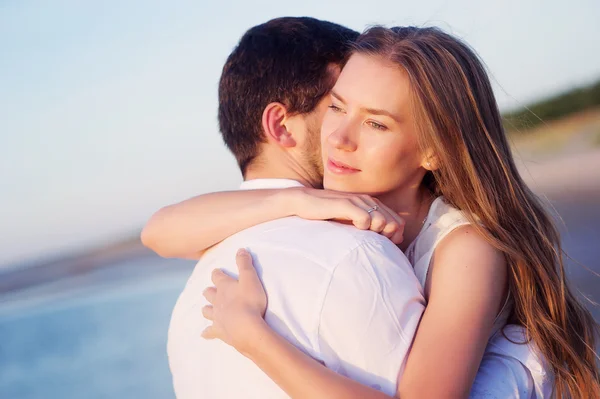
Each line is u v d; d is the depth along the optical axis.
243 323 1.42
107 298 10.82
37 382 7.14
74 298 11.45
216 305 1.51
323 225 1.55
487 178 1.71
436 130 1.66
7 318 10.72
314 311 1.41
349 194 1.62
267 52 1.88
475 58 1.76
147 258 13.88
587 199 10.52
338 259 1.44
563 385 1.75
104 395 6.37
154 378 6.70
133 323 8.80
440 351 1.42
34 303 11.75
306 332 1.41
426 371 1.39
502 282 1.62
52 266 14.54
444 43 1.71
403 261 1.51
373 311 1.41
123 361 7.32
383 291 1.43
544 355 1.71
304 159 1.91
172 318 1.75
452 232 1.66
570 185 11.52
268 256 1.53
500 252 1.65
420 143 1.68
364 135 1.66
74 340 8.48
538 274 1.73
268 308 1.45
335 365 1.39
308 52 1.87
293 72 1.86
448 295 1.54
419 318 1.48
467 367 1.43
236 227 1.68
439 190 1.81
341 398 1.31
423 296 1.55
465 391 1.41
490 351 1.72
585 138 14.30
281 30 1.89
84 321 9.35
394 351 1.40
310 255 1.47
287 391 1.36
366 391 1.33
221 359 1.52
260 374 1.46
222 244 1.68
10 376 7.51
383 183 1.69
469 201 1.70
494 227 1.68
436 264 1.64
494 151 1.75
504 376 1.67
